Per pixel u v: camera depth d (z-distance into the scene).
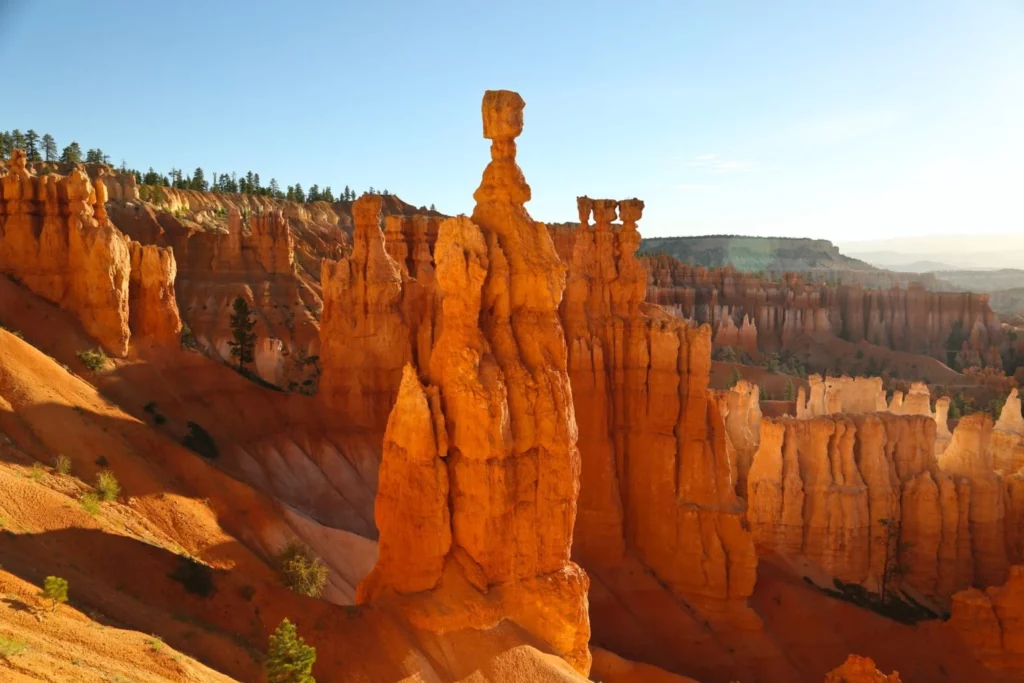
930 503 58.56
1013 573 50.72
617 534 46.53
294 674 22.28
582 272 48.53
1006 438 77.19
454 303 28.95
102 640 21.19
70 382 38.25
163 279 48.94
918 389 87.81
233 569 34.16
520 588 29.23
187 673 21.41
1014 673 49.34
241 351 70.12
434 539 28.20
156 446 38.31
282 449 51.47
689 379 47.72
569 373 46.16
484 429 28.17
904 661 49.00
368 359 58.31
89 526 28.06
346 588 40.03
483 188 31.20
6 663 17.56
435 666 26.58
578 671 30.53
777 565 55.94
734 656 44.56
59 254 43.72
